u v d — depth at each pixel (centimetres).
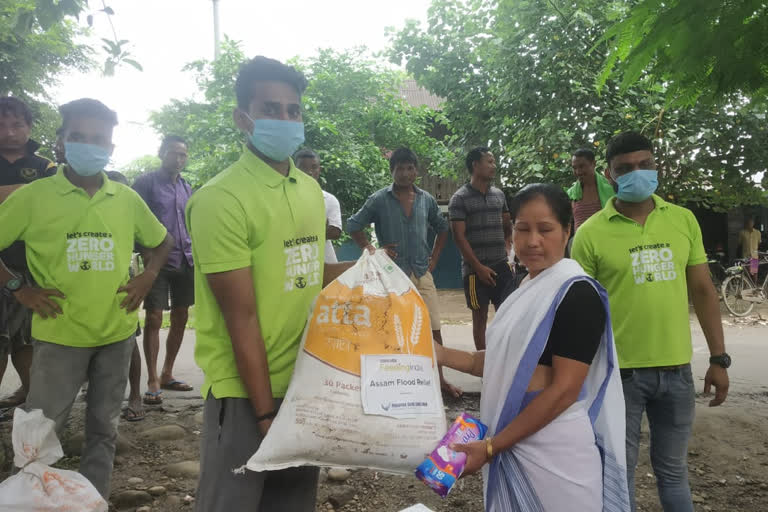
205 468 174
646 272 223
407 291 171
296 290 180
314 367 161
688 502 226
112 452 270
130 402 418
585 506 158
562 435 159
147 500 300
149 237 287
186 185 482
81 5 325
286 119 182
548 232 167
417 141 1240
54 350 254
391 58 1070
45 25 329
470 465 154
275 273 175
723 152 918
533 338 157
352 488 313
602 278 233
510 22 928
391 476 333
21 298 251
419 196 460
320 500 305
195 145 1120
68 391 257
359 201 1103
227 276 165
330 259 505
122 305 267
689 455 357
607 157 237
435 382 167
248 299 167
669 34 233
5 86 1319
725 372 232
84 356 260
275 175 180
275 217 175
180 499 303
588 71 871
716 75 238
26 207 254
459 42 1039
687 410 226
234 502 170
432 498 308
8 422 395
